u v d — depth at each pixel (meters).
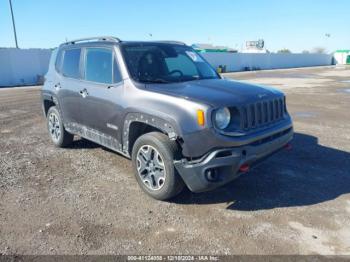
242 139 3.51
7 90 21.17
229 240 3.20
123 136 4.37
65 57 5.83
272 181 4.59
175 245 3.12
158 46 5.02
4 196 4.14
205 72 5.10
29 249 3.04
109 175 4.86
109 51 4.68
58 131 6.14
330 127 7.94
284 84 21.70
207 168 3.46
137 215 3.68
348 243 3.14
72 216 3.64
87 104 4.98
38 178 4.74
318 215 3.66
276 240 3.19
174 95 3.75
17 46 33.62
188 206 3.89
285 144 4.31
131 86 4.22
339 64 78.19
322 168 5.08
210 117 3.40
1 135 7.40
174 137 3.61
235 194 4.20
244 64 54.47
